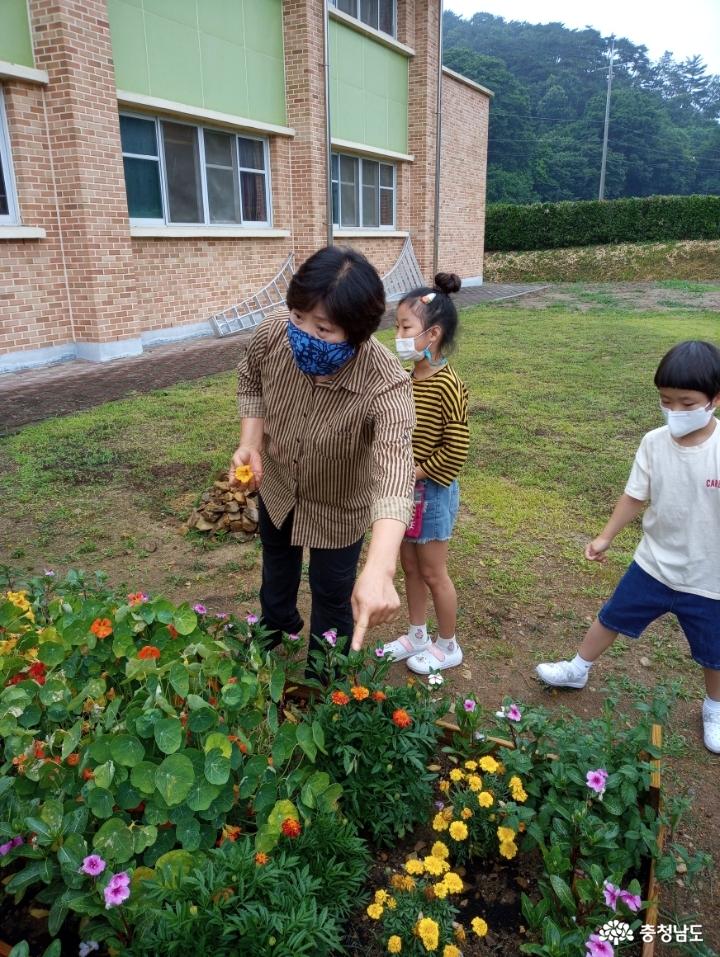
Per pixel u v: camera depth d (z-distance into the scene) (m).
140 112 10.45
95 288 9.53
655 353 10.65
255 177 13.04
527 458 6.04
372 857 2.00
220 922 1.46
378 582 1.71
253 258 13.03
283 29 12.96
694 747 2.72
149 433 6.43
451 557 4.27
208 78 11.48
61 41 8.62
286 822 1.69
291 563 2.75
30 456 5.78
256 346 2.35
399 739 2.01
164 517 4.77
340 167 15.56
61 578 3.94
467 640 3.42
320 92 13.55
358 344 1.94
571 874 1.87
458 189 20.38
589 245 29.73
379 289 1.88
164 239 11.12
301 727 1.95
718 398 2.41
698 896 2.07
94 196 9.33
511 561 4.23
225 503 4.55
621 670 3.21
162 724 1.79
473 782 1.92
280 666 2.23
